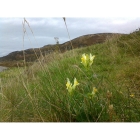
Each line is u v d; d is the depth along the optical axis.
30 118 2.17
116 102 2.18
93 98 2.14
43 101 2.51
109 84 2.61
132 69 4.26
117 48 7.06
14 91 2.96
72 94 2.00
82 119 2.00
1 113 2.37
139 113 1.99
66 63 5.49
